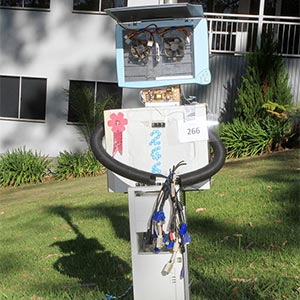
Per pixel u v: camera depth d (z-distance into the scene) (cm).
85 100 1373
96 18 1484
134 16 332
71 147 1501
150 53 339
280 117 1219
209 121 334
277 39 1381
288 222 584
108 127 335
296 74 1372
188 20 332
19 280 513
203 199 697
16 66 1519
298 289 420
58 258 567
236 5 1566
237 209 644
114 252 564
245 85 1266
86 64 1495
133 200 308
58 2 1491
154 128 332
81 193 948
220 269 474
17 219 792
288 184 735
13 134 1530
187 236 303
